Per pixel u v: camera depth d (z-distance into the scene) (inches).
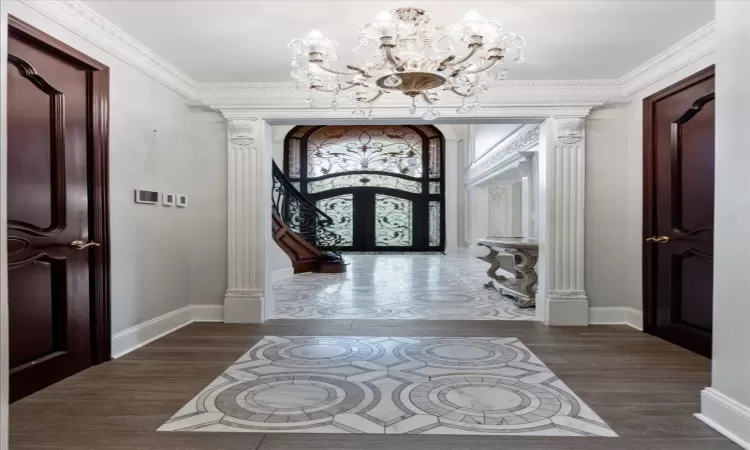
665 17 139.6
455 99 202.7
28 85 124.3
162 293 187.8
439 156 643.5
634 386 128.9
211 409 113.6
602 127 206.4
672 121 174.6
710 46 149.6
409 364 148.1
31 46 124.0
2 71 72.6
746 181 94.1
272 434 100.9
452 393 123.6
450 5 132.0
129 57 161.6
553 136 203.8
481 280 352.5
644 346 169.8
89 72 146.2
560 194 204.4
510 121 211.5
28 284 125.0
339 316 222.8
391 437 99.4
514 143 367.2
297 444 96.6
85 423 106.3
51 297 133.4
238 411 112.3
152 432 101.9
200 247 213.2
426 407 114.6
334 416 109.5
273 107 206.5
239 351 163.2
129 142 165.0
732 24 97.5
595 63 179.6
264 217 212.1
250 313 208.7
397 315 225.0
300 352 161.8
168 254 192.4
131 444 96.6
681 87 167.3
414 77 126.4
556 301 203.5
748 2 93.6
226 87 205.2
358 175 645.9
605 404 116.4
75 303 141.0
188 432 101.8
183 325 203.8
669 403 117.1
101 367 146.3
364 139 646.5
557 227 204.5
